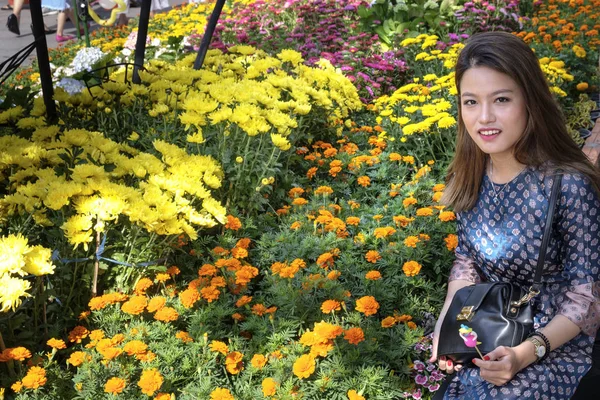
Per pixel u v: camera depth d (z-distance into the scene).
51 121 4.96
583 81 7.77
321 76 6.07
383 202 4.72
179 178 3.82
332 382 2.96
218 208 3.80
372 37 7.91
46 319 3.36
